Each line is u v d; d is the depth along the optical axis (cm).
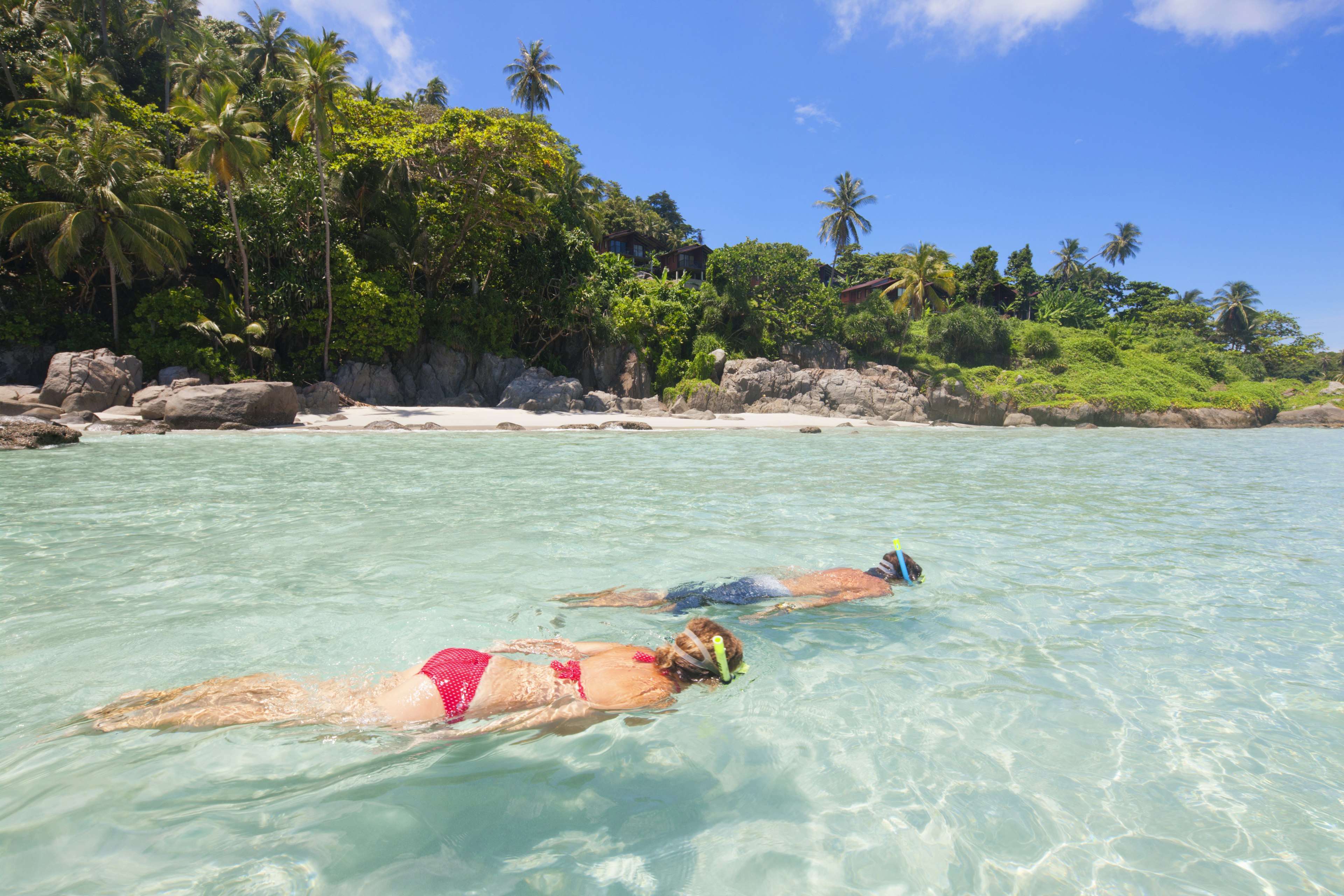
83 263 2609
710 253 5512
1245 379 6025
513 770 215
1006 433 3453
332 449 1488
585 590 409
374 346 3053
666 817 192
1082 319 6662
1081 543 569
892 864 172
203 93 2617
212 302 2814
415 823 186
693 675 280
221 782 202
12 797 189
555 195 3712
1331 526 662
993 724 249
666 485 945
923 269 5259
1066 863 172
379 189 3191
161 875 160
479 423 2645
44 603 365
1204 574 468
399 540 540
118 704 243
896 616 372
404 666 283
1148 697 273
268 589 396
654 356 4147
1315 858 175
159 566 448
